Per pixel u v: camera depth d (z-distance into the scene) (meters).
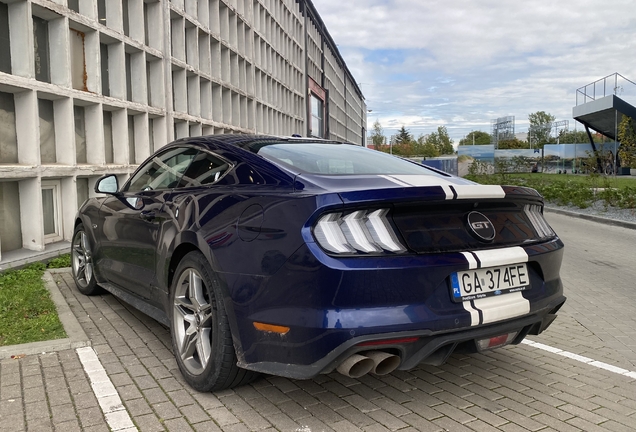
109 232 4.09
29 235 6.16
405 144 102.12
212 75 12.30
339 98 40.97
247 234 2.55
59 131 6.67
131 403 2.63
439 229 2.50
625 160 27.78
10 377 2.92
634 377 3.21
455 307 2.43
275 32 19.30
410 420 2.54
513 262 2.65
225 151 3.22
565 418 2.60
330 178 2.68
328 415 2.56
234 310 2.55
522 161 42.44
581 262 7.67
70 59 6.63
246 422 2.46
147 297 3.55
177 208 3.15
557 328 4.37
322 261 2.24
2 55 5.79
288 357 2.36
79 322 3.99
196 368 2.83
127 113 8.14
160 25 9.18
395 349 2.35
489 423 2.53
